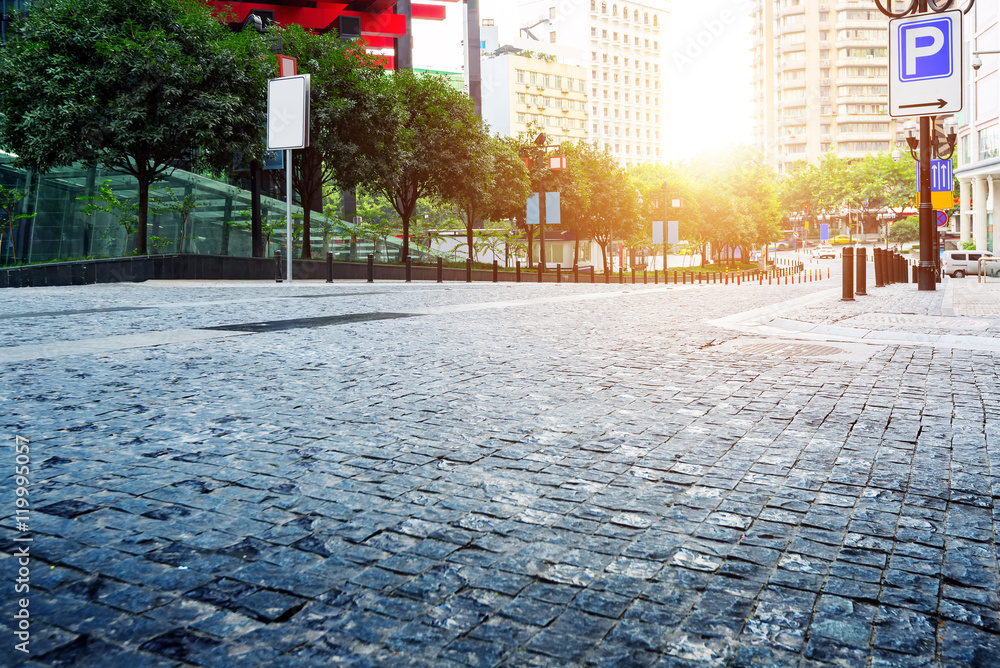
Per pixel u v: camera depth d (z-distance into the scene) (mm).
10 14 25906
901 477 3459
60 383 5684
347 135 31109
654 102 134750
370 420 4578
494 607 2180
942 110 15430
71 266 23562
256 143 27000
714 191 70625
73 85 24234
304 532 2750
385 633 2027
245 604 2178
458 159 36219
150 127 24656
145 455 3754
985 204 61469
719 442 4090
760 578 2391
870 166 112500
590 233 55125
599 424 4504
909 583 2352
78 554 2514
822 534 2768
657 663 1893
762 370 6453
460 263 42500
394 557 2535
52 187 29766
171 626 2039
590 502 3121
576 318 11289
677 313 12227
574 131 115125
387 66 58375
